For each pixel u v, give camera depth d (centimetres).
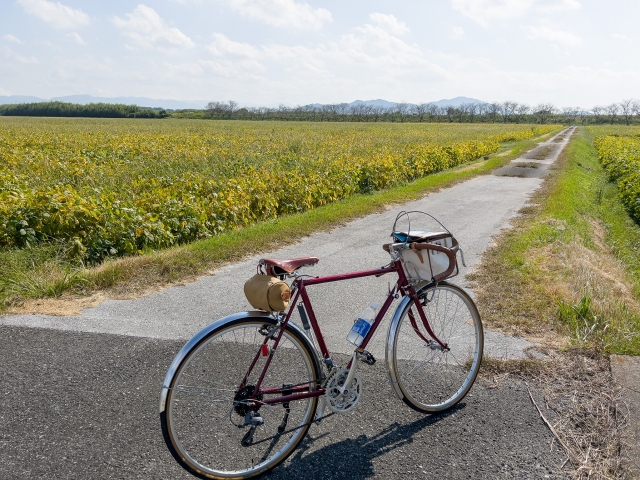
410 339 358
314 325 272
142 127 4947
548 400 316
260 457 256
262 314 250
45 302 463
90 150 1847
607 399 314
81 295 487
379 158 1623
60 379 330
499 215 1015
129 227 696
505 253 669
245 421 246
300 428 264
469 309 320
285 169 1448
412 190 1319
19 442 265
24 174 1150
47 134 2831
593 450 267
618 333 400
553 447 274
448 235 300
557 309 448
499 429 290
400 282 297
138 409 300
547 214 1002
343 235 797
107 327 414
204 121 8844
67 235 665
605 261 780
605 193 1753
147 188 1052
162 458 259
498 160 2347
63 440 269
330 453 268
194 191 993
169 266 570
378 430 289
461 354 366
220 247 661
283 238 742
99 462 253
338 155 1936
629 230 1203
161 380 334
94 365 349
